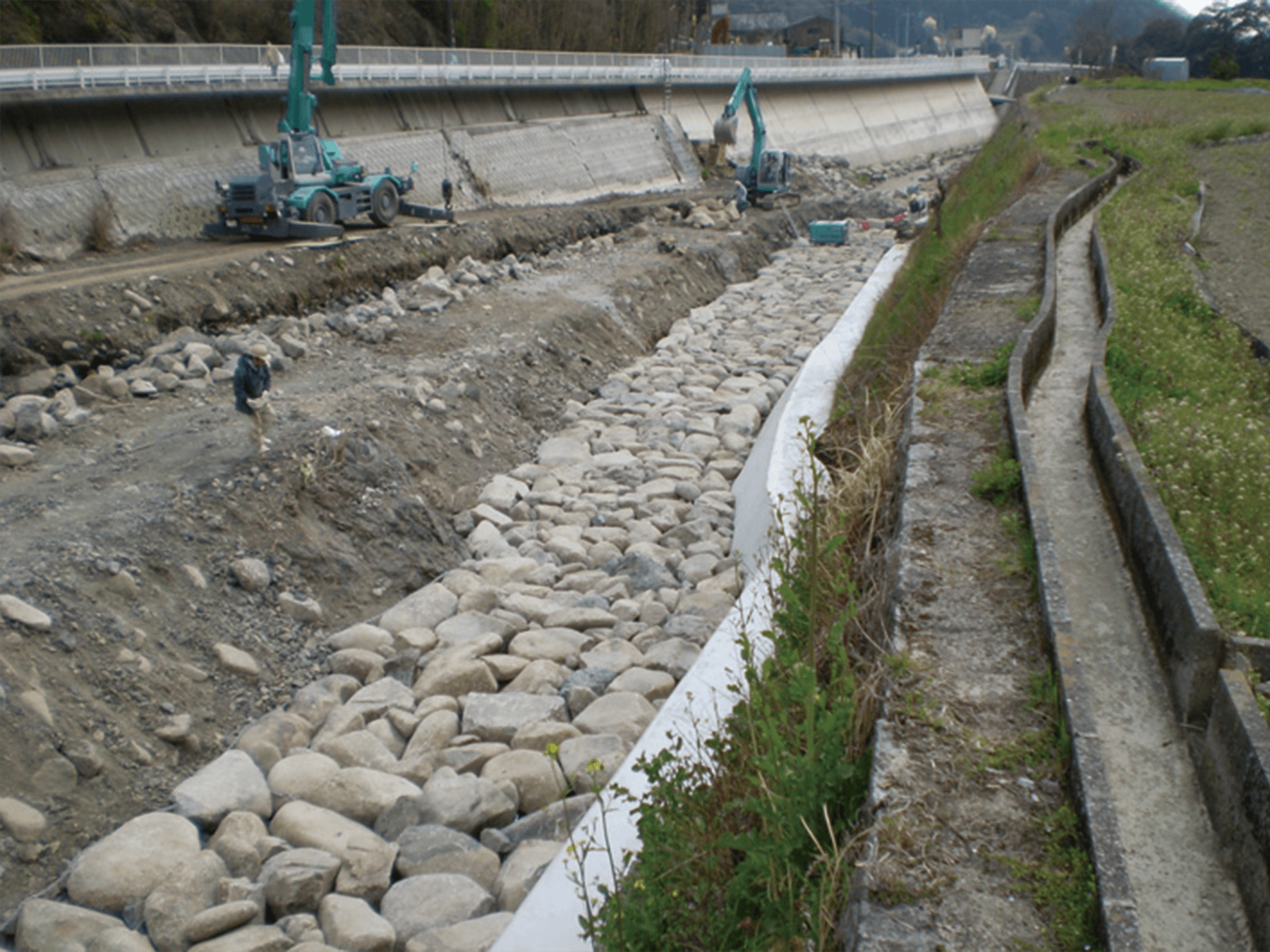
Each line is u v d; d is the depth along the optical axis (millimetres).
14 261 19281
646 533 12820
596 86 44281
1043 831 4453
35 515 10016
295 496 11398
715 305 25703
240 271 18500
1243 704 4664
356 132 32031
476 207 33406
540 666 9461
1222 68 68438
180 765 8125
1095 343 10742
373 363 16609
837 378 15008
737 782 5598
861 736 5414
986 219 20625
